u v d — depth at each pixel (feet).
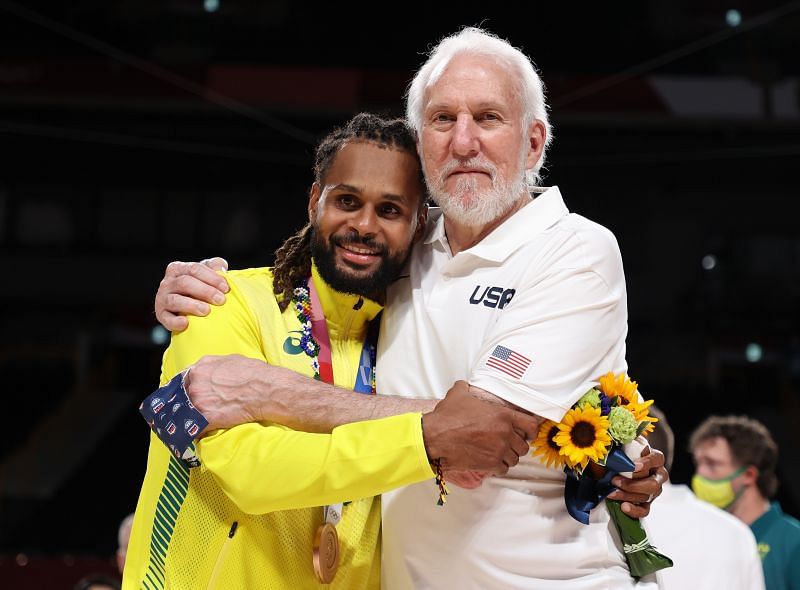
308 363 6.88
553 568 6.47
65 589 17.88
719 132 26.61
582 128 26.37
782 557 12.06
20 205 34.91
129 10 25.82
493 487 6.49
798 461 32.12
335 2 25.32
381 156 6.78
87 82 26.45
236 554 6.42
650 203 31.17
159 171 33.65
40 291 35.29
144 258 35.01
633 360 33.30
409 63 25.35
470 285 6.78
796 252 32.30
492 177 6.61
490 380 6.11
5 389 35.55
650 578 6.82
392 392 6.89
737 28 24.26
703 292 32.71
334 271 6.84
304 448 5.98
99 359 35.60
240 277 7.03
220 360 6.31
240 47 25.91
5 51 26.30
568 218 6.80
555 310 6.33
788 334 32.83
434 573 6.63
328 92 25.67
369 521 6.96
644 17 24.38
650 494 6.45
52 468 33.81
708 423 12.84
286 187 33.88
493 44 6.85
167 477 6.65
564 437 6.12
